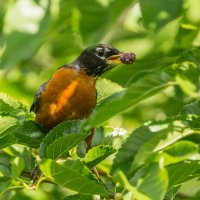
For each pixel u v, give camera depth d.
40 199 5.25
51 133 5.05
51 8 3.85
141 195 4.72
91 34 3.90
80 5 3.93
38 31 3.75
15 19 3.77
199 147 4.96
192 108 5.03
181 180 4.97
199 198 5.03
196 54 4.98
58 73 5.21
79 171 5.00
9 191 5.23
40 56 5.45
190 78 4.88
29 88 5.43
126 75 5.20
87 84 5.22
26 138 5.09
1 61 3.70
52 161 4.97
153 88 4.90
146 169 4.93
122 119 5.40
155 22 4.11
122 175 4.92
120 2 3.94
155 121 4.95
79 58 5.24
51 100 5.20
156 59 5.16
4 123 5.02
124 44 5.33
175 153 4.93
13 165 5.00
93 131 5.11
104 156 5.04
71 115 5.21
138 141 4.95
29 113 5.14
